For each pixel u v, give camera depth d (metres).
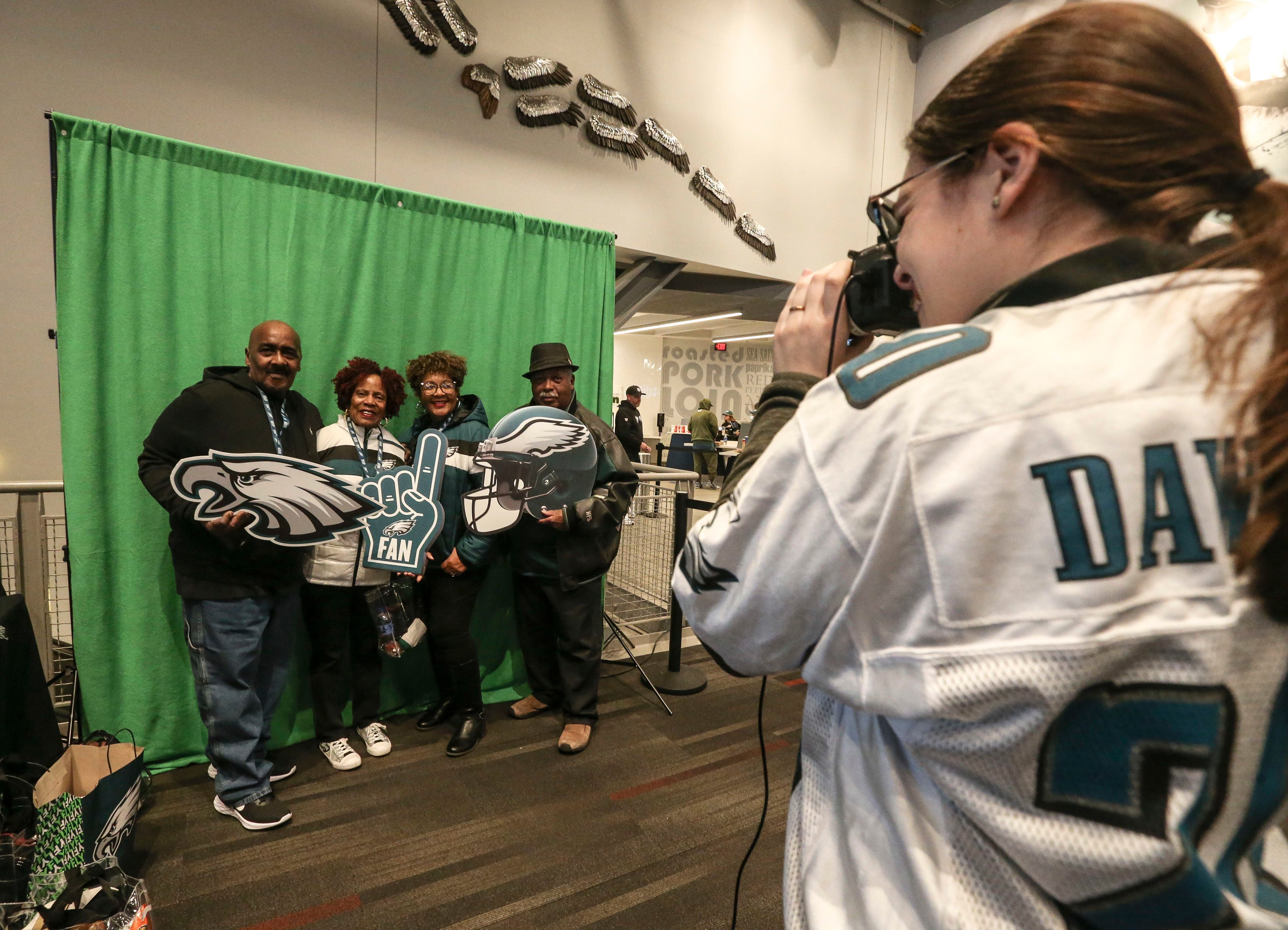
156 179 2.03
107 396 1.99
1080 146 0.33
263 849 1.78
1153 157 0.31
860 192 4.50
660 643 3.43
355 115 2.69
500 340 2.73
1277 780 0.30
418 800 2.03
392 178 2.79
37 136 2.19
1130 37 0.33
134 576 2.04
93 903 1.26
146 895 1.31
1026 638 0.29
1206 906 0.28
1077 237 0.34
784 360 0.51
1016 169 0.35
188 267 2.09
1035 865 0.31
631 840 1.87
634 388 6.63
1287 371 0.26
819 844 0.43
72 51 2.19
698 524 0.44
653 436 11.59
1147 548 0.28
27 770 1.63
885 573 0.32
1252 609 0.28
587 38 3.26
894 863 0.37
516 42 3.05
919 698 0.32
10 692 1.66
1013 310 0.33
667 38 3.55
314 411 2.19
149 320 2.03
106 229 1.96
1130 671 0.28
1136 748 0.28
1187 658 0.28
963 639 0.31
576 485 2.36
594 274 2.95
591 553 2.37
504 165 3.07
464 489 2.42
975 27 4.35
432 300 2.56
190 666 2.16
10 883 1.41
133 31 2.27
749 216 3.97
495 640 2.81
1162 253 0.31
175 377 2.09
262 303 2.22
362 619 2.36
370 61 2.71
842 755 0.43
